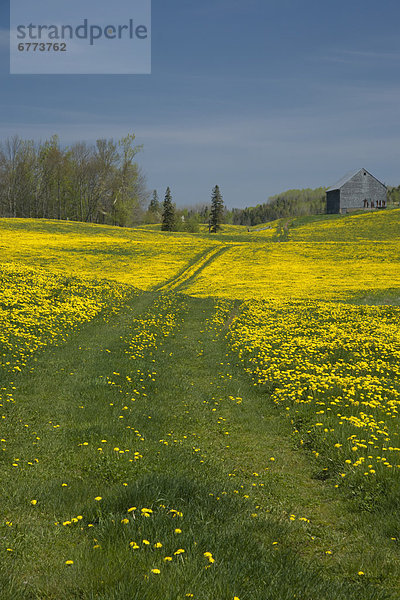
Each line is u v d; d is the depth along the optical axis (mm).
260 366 17406
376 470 7816
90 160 126188
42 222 99250
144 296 40438
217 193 146000
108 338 22328
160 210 186375
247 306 35188
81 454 9000
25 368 15484
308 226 114562
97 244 74250
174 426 11523
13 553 5004
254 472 8758
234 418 12305
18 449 9164
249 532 5824
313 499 7598
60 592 4262
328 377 14461
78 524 5816
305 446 10023
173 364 18891
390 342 20766
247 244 78312
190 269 60094
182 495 6699
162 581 4238
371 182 138125
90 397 12992
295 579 4750
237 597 4043
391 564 5480
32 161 128250
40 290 31656
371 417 10805
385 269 54125
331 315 29281
